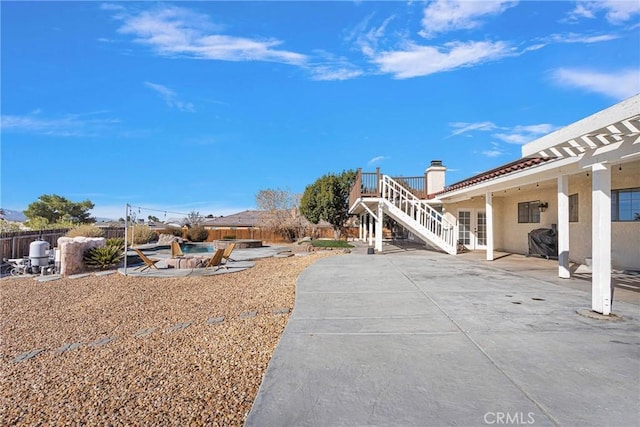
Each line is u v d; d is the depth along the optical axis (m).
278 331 4.91
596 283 5.16
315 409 2.54
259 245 23.78
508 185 10.90
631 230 9.37
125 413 2.97
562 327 4.46
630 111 3.62
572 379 2.97
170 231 28.88
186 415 2.86
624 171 9.26
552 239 12.29
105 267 12.29
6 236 13.62
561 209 8.38
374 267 10.65
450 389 2.81
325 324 4.77
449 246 14.65
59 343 5.08
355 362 3.42
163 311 6.60
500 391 2.77
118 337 5.18
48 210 34.81
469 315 5.09
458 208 17.66
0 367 4.21
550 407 2.51
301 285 7.78
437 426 2.29
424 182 19.48
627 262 9.47
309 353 3.69
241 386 3.35
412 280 8.21
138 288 8.96
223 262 13.70
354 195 19.14
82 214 38.00
